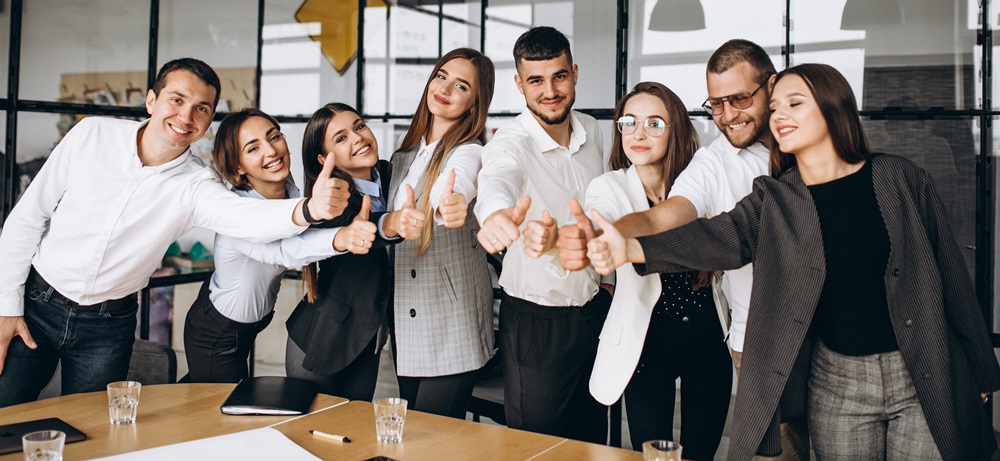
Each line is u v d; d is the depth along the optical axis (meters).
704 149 2.68
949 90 3.54
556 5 4.14
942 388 1.98
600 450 1.92
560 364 2.90
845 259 2.04
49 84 4.04
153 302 4.49
